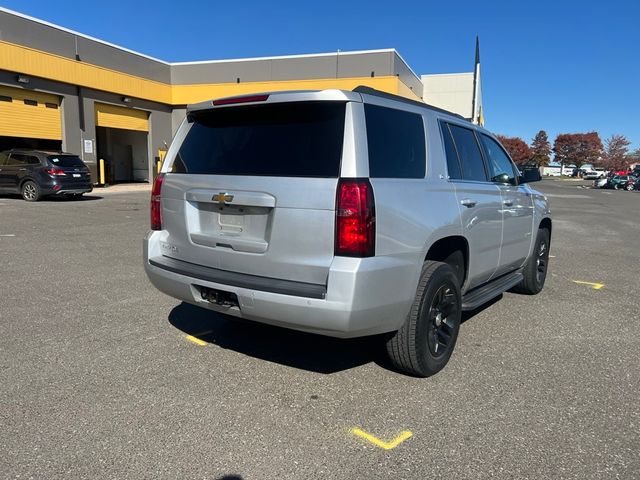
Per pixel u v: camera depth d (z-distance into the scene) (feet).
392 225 10.76
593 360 13.85
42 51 73.10
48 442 9.43
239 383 12.06
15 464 8.75
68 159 57.16
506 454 9.32
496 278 17.72
